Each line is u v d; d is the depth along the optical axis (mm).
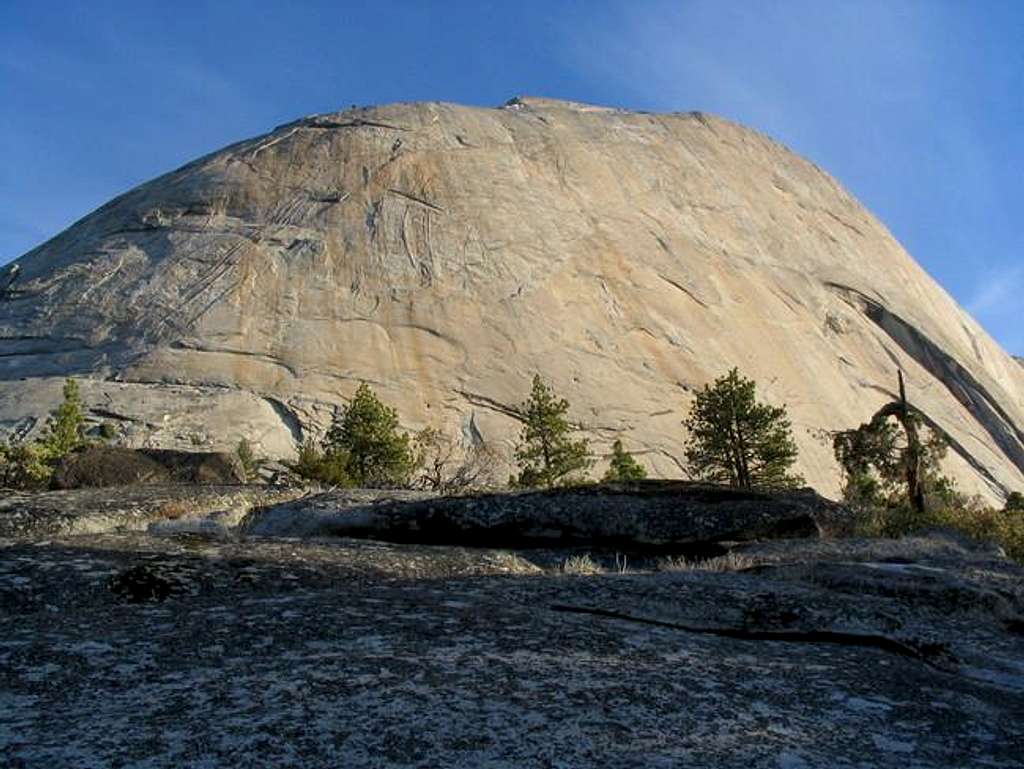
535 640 6027
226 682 4980
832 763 4625
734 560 10539
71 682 4934
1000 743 5219
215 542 9000
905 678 6258
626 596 7621
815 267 123812
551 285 101688
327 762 4148
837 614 7457
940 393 110062
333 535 11812
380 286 98750
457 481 31859
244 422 78750
